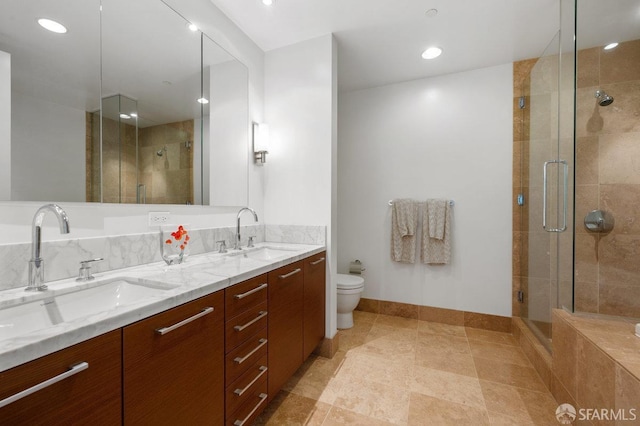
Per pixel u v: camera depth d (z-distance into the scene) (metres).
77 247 1.04
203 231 1.65
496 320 2.42
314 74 2.05
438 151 2.62
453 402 1.50
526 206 2.24
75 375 0.60
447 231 2.52
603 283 1.54
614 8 1.60
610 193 1.64
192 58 1.62
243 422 1.15
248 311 1.19
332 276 2.04
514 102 2.37
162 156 1.45
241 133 1.99
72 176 1.07
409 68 2.49
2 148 0.89
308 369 1.82
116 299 1.04
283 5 1.73
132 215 1.30
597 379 1.13
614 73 1.70
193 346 0.91
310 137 2.06
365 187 2.90
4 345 0.50
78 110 1.09
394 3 1.70
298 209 2.11
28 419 0.52
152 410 0.77
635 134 1.67
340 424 1.34
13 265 0.89
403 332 2.39
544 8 1.73
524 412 1.42
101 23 1.18
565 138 1.62
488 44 2.12
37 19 0.97
